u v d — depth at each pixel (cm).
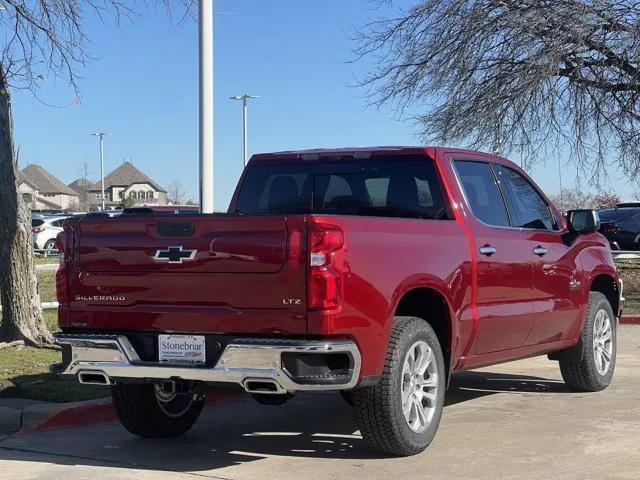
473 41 1691
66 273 618
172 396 688
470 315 665
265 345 535
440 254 636
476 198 723
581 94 1702
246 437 700
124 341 588
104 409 771
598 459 606
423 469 583
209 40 1106
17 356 984
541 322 767
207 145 1108
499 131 1742
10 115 1056
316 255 534
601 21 1570
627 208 2916
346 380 543
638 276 2050
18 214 1058
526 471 575
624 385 920
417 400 610
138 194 11775
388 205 714
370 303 557
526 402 825
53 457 642
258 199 774
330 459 619
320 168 750
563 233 830
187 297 571
